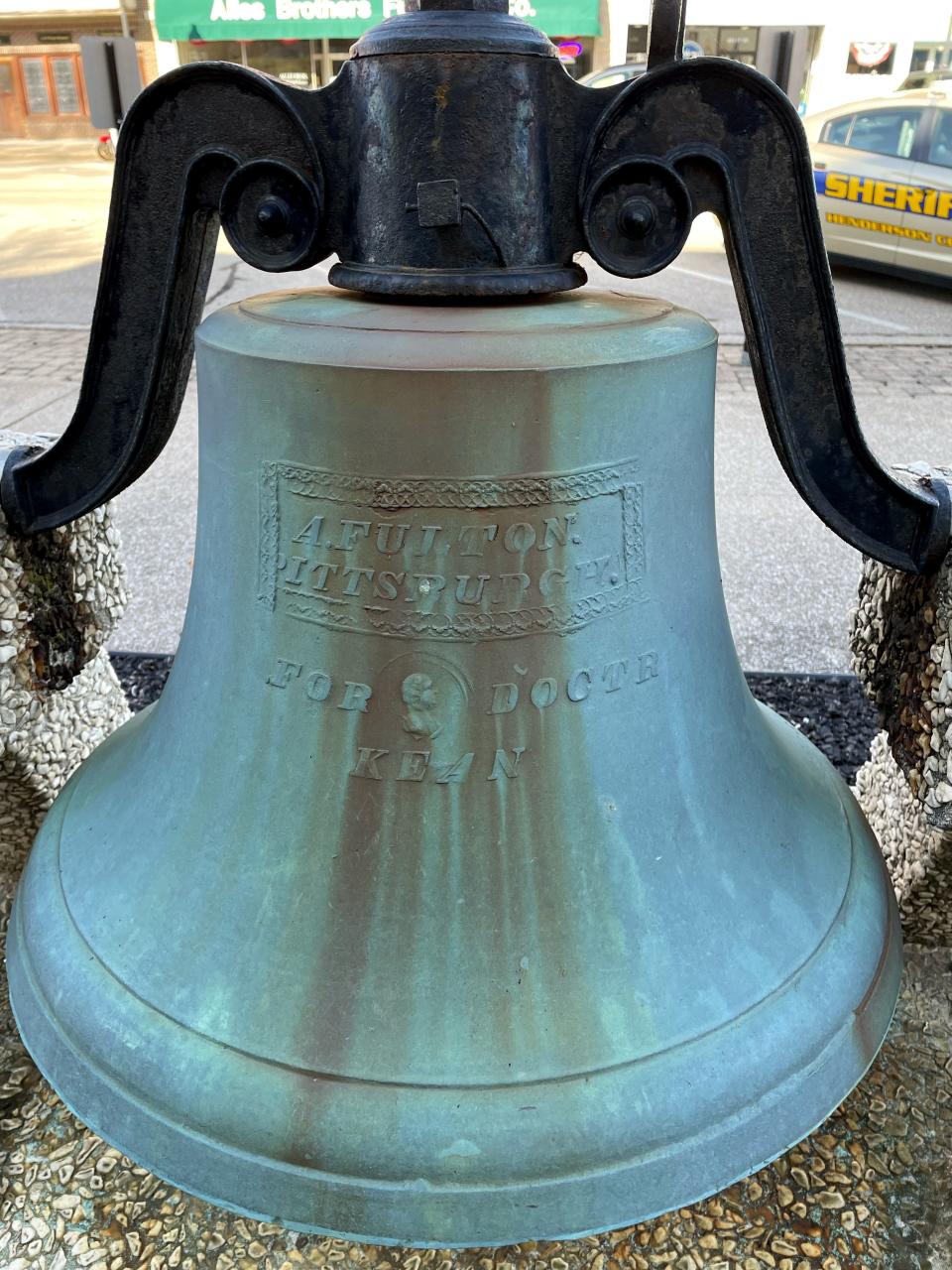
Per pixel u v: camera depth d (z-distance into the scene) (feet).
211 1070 3.41
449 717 3.41
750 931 3.72
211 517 3.75
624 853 3.59
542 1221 3.28
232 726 3.75
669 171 3.34
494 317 3.28
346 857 3.52
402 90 3.17
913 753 4.51
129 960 3.70
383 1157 3.25
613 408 3.24
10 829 6.00
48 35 68.80
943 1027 5.62
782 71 18.97
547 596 3.33
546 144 3.36
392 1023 3.40
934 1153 5.03
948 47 52.31
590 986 3.47
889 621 4.73
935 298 26.68
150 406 3.92
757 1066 3.48
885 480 3.83
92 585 5.36
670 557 3.64
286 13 52.08
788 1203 4.82
